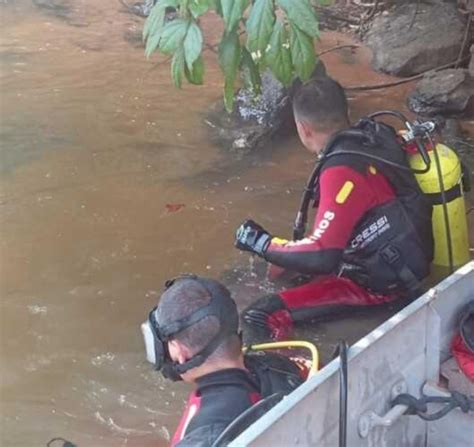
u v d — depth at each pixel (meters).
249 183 5.50
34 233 4.97
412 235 3.81
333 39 8.10
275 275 4.39
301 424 2.21
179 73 2.89
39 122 6.32
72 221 5.09
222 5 2.74
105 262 4.68
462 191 4.02
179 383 3.82
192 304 2.48
